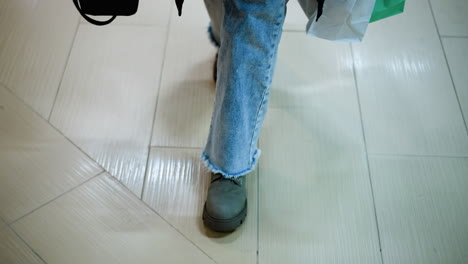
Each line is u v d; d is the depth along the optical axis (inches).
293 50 57.0
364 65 55.6
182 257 41.0
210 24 49.1
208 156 40.9
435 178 46.6
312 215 44.1
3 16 59.2
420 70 55.1
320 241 42.5
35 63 54.6
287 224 43.5
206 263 40.8
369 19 33.3
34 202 43.8
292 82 53.9
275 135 49.5
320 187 45.9
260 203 44.8
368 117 51.0
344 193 45.5
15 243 41.2
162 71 54.6
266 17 27.3
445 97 52.6
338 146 48.8
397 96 52.7
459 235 43.0
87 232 42.1
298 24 60.0
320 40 58.1
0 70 53.7
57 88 52.4
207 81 53.9
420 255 41.9
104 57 55.5
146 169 46.7
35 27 58.2
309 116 51.1
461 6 61.5
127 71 54.3
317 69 55.1
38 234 41.8
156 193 45.1
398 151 48.5
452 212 44.4
